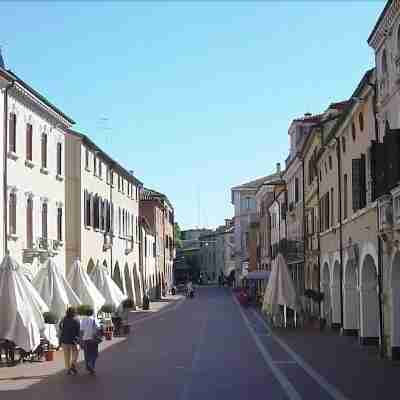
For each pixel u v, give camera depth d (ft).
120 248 201.77
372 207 83.10
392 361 78.79
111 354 91.66
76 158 152.25
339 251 111.55
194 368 76.54
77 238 151.12
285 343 104.88
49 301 94.27
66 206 151.02
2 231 104.73
